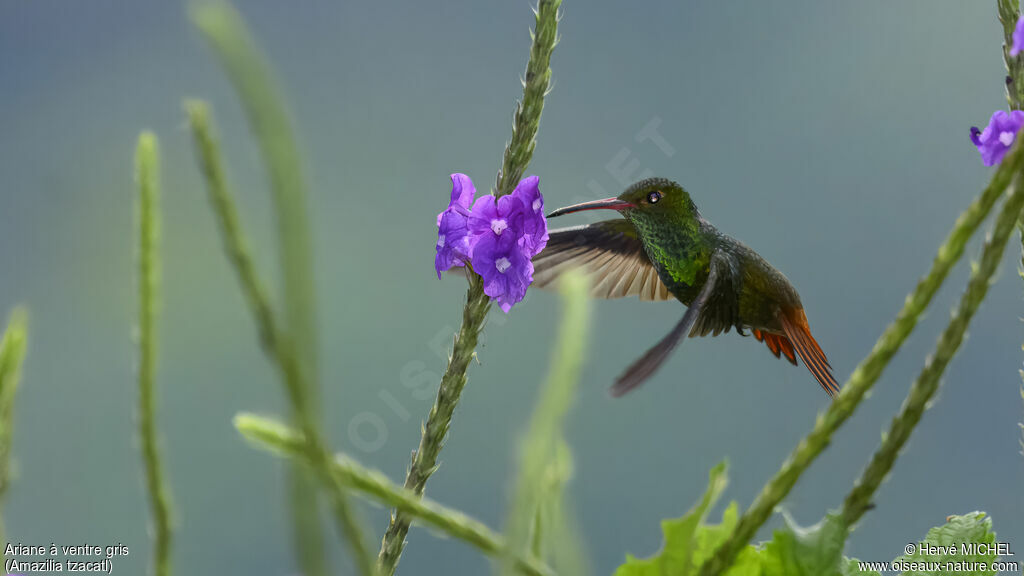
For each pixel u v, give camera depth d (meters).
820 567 1.35
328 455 0.85
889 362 1.26
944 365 1.35
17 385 1.13
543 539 1.05
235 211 0.96
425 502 1.16
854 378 1.28
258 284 0.87
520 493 0.84
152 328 1.19
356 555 0.90
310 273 0.78
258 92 0.74
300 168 0.76
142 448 1.17
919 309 1.26
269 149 0.75
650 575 1.32
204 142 1.00
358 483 1.14
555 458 1.03
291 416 0.84
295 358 0.83
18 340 1.13
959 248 1.26
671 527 1.31
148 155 1.22
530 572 1.05
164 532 1.17
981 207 1.24
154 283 1.20
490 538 1.16
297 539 0.77
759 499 1.29
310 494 0.77
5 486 1.13
